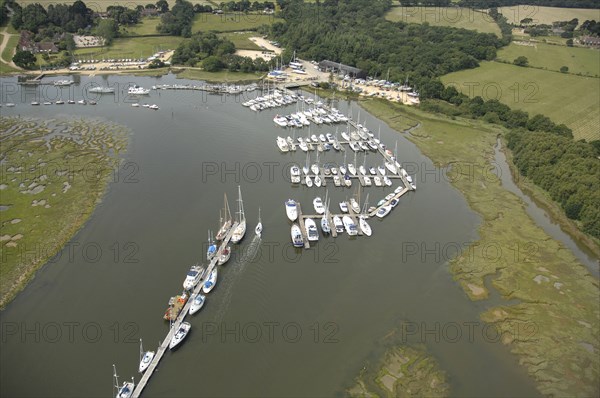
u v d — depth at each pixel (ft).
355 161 634.02
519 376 339.36
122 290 405.39
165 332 366.02
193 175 601.21
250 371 336.90
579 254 485.56
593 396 325.42
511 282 431.43
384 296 411.75
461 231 510.17
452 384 330.95
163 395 318.04
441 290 420.36
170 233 481.46
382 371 339.36
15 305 387.34
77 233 477.77
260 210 530.68
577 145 629.51
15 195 540.52
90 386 322.14
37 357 342.85
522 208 561.43
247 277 426.51
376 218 528.63
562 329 380.37
